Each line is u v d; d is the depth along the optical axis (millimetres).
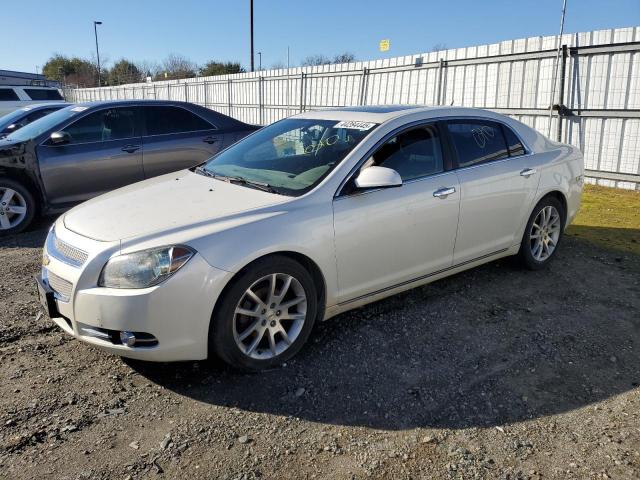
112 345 2881
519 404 2936
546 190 4738
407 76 12578
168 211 3248
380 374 3209
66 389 3010
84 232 3125
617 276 4848
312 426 2730
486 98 10641
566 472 2420
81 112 6676
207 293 2883
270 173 3756
